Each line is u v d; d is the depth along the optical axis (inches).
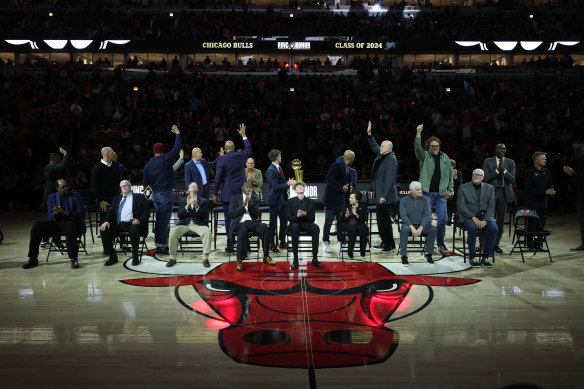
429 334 173.8
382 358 154.4
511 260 288.8
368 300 212.4
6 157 666.2
